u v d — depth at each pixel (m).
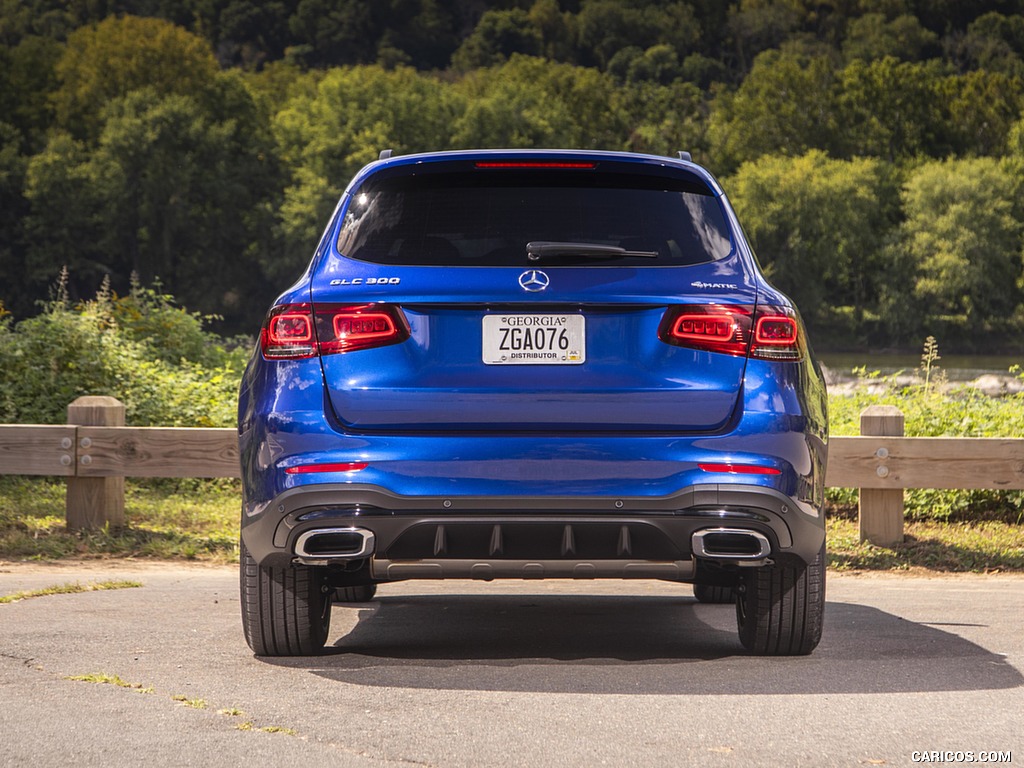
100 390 35.94
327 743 10.91
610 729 11.41
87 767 10.17
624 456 13.05
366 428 13.23
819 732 11.36
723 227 14.09
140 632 16.53
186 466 26.42
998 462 25.38
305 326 13.48
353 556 13.15
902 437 25.77
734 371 13.30
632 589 22.41
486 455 13.03
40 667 14.16
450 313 13.30
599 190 14.07
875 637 16.62
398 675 13.82
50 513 28.97
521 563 13.40
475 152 14.23
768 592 14.56
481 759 10.42
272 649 14.84
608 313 13.28
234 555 25.44
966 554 25.45
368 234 13.94
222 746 10.80
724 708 12.26
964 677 13.84
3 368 36.25
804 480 13.37
